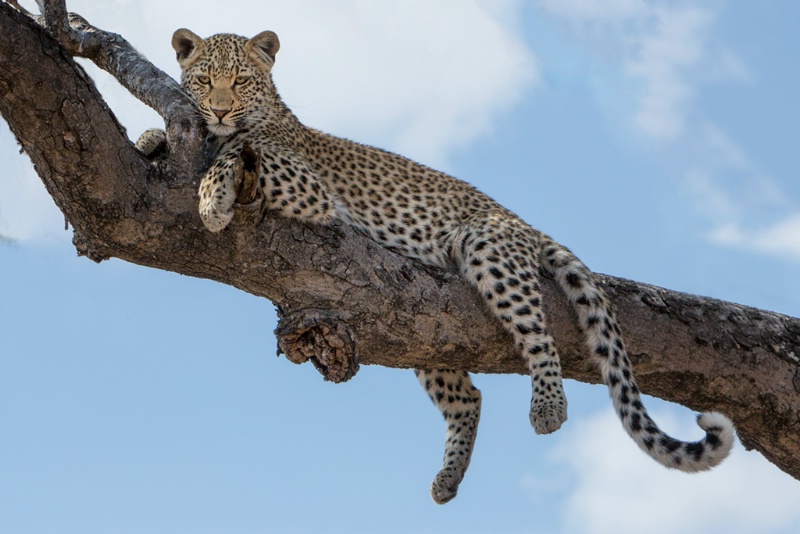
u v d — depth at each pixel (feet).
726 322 36.17
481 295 35.63
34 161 27.81
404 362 33.47
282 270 30.60
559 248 37.81
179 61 40.47
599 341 35.24
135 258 30.09
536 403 34.47
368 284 31.40
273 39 40.57
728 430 32.19
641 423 33.78
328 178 39.32
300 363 31.07
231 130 38.86
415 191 40.50
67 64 26.50
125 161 28.35
